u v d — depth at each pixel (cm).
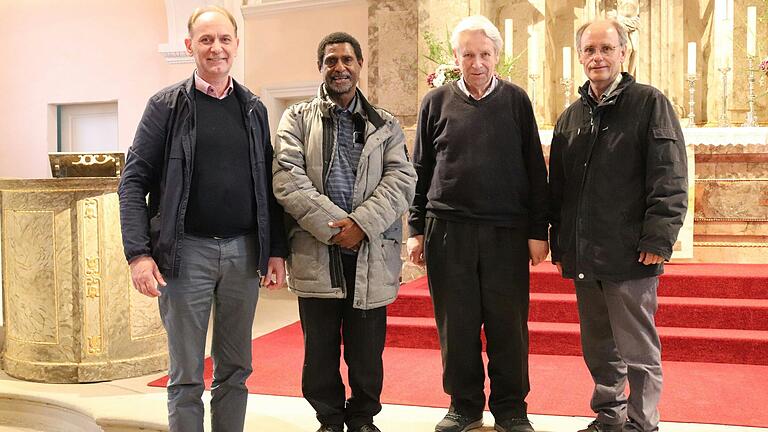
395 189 302
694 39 741
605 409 314
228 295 292
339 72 301
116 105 941
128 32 915
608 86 306
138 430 346
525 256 327
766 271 530
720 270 538
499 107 322
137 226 275
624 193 298
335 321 310
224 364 297
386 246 306
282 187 296
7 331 438
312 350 308
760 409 349
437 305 331
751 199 602
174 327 284
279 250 302
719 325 473
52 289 415
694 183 589
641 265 294
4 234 434
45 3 946
